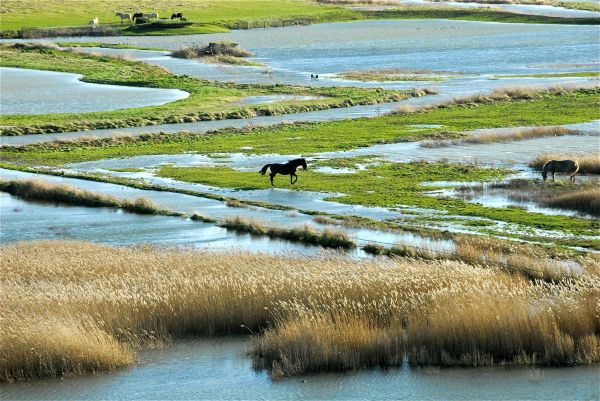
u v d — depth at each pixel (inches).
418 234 4879.4
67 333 2701.8
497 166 7372.1
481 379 2480.3
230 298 3102.9
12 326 2773.1
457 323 2699.3
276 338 2731.3
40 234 5359.3
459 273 3388.3
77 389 2486.5
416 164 7554.1
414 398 2349.9
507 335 2652.6
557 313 2758.4
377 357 2652.6
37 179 6894.7
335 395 2393.0
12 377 2608.3
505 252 4372.5
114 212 6043.3
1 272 3887.8
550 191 6097.4
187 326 3041.3
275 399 2375.7
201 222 5585.6
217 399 2383.1
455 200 5944.9
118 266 3917.3
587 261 3895.2
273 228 5172.2
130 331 2942.9
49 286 3408.0
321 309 2940.5
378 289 3161.9
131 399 2394.2
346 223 5251.0
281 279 3235.7
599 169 6963.6
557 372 2519.7
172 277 3410.4
